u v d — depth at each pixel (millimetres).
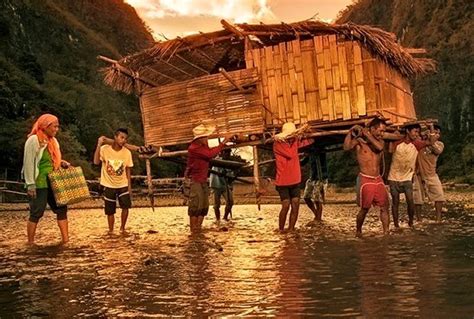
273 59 13070
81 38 76000
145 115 14781
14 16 66000
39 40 68688
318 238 8555
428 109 51812
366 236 8641
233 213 17266
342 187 44062
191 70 15617
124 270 5918
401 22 63094
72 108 51094
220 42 13844
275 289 4684
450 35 54656
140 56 14172
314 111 12688
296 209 10367
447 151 47188
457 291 4359
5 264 6602
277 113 13023
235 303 4242
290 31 12711
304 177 31141
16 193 30922
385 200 9312
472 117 48625
